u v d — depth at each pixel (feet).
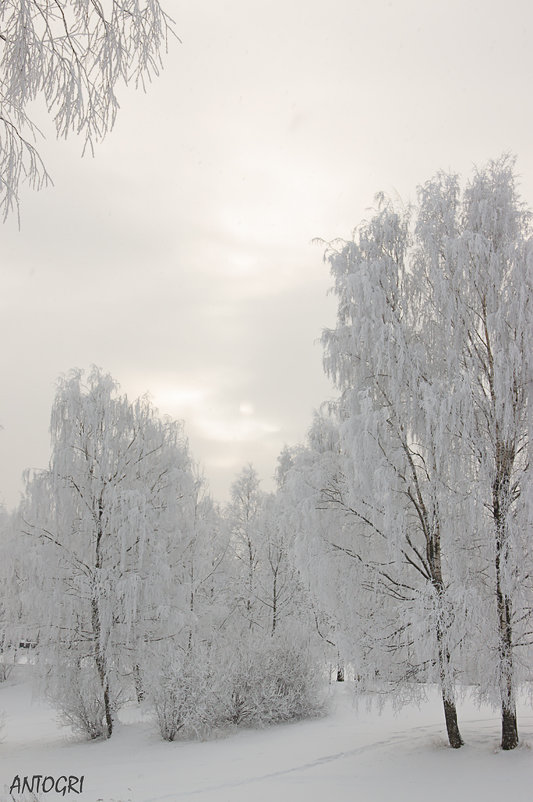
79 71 11.54
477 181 38.78
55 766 40.04
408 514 37.35
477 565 35.24
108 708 51.01
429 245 37.42
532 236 36.24
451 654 32.27
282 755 38.50
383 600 37.09
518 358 34.53
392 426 36.81
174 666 49.65
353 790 29.30
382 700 34.86
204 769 36.04
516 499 34.65
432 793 27.86
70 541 52.85
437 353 38.34
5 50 11.11
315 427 53.52
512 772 29.71
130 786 32.30
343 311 39.42
